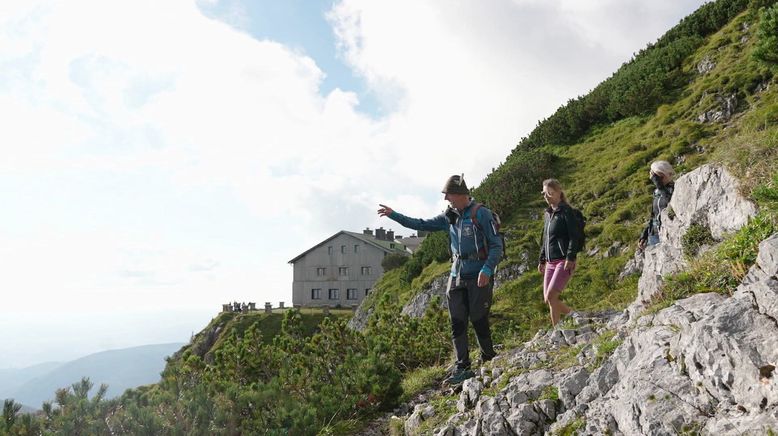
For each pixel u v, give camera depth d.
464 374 6.23
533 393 4.52
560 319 6.57
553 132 27.81
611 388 3.93
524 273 17.59
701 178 6.33
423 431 5.34
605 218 17.72
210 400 6.09
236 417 6.13
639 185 17.94
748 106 17.89
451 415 5.30
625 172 19.39
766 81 18.22
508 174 24.11
